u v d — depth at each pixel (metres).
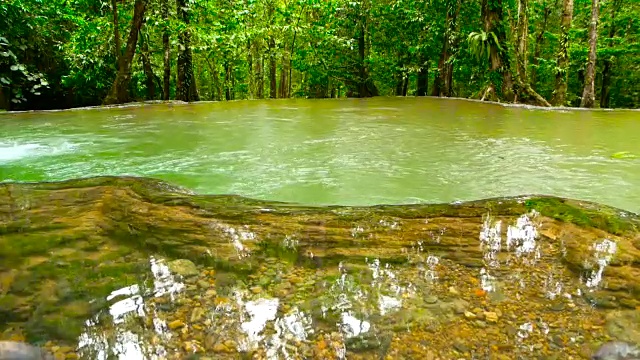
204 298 1.26
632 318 1.13
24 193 1.99
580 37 11.76
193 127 4.47
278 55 11.49
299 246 1.55
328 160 2.93
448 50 9.82
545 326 1.11
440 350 1.04
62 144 3.46
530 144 3.54
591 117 5.52
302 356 1.03
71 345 1.05
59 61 8.16
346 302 1.24
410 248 1.53
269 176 2.50
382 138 3.81
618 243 1.48
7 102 6.69
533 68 12.74
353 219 1.72
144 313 1.18
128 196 1.96
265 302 1.25
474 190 2.21
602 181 2.37
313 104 7.57
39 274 1.35
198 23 9.05
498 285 1.30
